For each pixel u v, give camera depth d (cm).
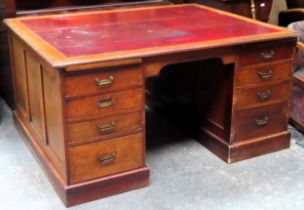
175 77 322
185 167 277
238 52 259
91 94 224
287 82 283
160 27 282
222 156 284
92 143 233
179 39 255
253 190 254
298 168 277
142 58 231
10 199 245
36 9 332
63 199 239
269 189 255
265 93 277
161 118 344
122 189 248
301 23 329
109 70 224
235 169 275
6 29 314
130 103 236
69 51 230
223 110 279
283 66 277
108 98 229
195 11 329
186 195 249
